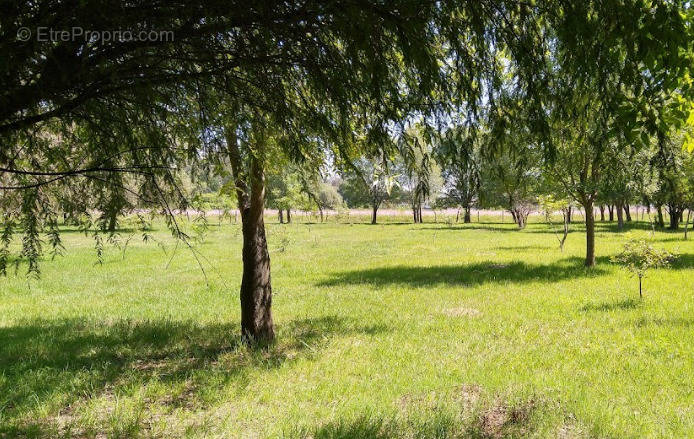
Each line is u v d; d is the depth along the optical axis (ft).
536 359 22.57
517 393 18.35
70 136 9.74
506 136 8.16
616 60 7.14
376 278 52.13
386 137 8.21
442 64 8.13
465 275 51.52
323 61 7.63
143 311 36.86
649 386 18.79
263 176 18.25
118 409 17.48
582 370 20.83
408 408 17.13
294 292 45.01
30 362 23.11
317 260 73.20
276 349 25.35
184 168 9.96
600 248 75.66
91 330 30.25
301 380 20.66
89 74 6.61
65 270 63.41
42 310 37.93
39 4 5.91
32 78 6.59
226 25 6.72
